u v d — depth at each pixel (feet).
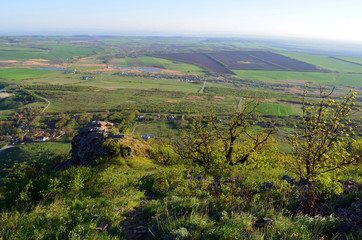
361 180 34.40
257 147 70.38
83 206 35.42
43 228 27.32
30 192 41.24
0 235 24.95
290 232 20.15
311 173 33.91
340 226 20.76
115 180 47.06
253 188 32.63
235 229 21.01
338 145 34.19
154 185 47.09
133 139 100.73
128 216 31.99
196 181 41.45
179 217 26.23
